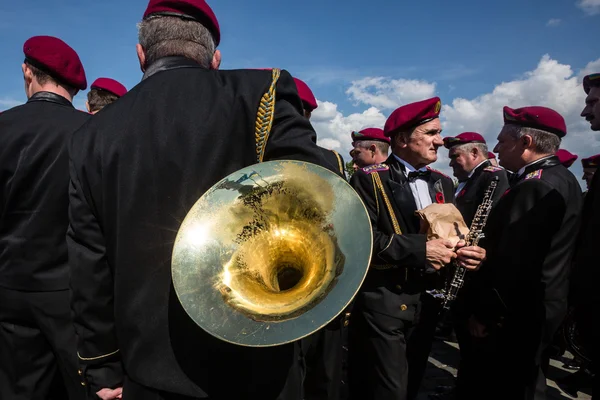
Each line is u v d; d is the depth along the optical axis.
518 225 2.75
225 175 1.40
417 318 2.88
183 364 1.34
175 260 1.28
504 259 2.77
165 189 1.35
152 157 1.35
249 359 1.40
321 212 1.41
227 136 1.39
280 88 1.46
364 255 1.29
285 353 1.46
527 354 2.82
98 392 1.49
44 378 2.59
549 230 2.67
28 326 2.51
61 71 2.59
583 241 2.13
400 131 3.06
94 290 1.41
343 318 2.98
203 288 1.30
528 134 3.06
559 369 4.92
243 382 1.39
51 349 2.59
